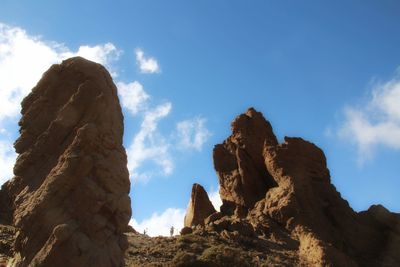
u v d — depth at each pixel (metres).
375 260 45.59
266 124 56.28
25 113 16.84
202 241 41.78
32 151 15.98
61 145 15.88
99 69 16.94
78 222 14.51
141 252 38.38
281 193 48.75
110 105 16.34
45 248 13.91
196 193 53.16
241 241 43.12
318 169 51.81
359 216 49.41
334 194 50.25
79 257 13.94
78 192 14.73
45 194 14.52
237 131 56.03
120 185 15.60
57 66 17.31
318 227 46.25
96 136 15.49
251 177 53.06
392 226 48.00
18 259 14.59
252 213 49.38
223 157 56.00
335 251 41.44
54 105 16.78
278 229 46.44
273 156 51.78
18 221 14.57
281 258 41.56
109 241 14.95
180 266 35.53
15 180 16.02
